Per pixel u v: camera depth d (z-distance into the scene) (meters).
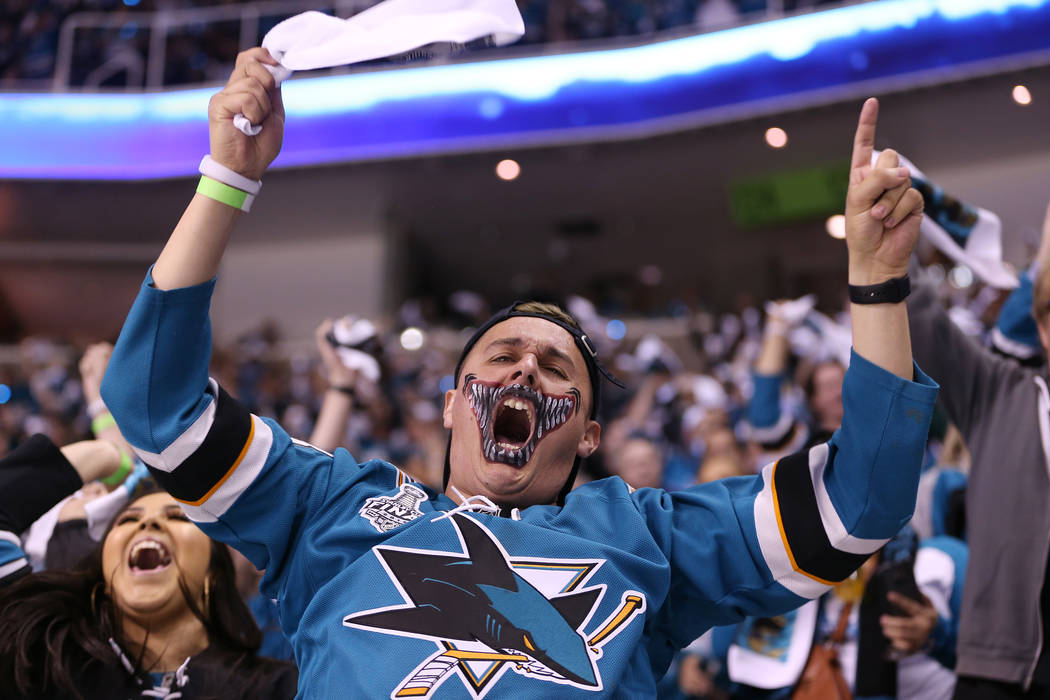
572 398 1.53
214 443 1.36
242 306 11.10
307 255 11.10
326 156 10.45
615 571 1.33
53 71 10.59
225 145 1.35
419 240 11.74
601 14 9.91
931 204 2.07
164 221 11.09
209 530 1.41
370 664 1.23
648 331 9.36
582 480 4.25
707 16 9.60
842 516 1.33
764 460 3.02
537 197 10.93
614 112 9.84
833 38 8.98
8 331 11.57
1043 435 1.85
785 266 10.95
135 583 1.84
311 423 8.09
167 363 1.33
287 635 1.41
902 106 8.85
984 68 8.48
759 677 2.29
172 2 10.62
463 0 1.36
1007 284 2.09
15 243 11.46
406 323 9.89
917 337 1.97
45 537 2.21
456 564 1.32
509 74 10.00
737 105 9.41
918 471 1.30
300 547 1.39
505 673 1.22
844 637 2.26
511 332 1.58
